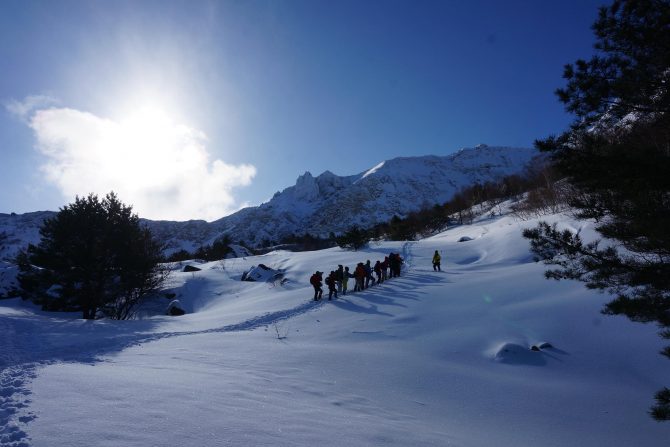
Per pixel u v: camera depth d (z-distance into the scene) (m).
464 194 84.62
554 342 10.09
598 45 6.56
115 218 21.44
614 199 6.00
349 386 7.11
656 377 8.21
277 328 12.78
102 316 21.86
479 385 7.91
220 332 12.48
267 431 3.87
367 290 17.72
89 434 3.26
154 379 5.54
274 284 25.66
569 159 6.34
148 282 22.67
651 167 5.52
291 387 6.32
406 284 17.95
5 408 3.76
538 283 14.65
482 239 28.31
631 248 6.02
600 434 6.11
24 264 23.81
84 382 4.98
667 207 5.41
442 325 11.90
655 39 5.86
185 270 34.50
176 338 11.02
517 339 10.33
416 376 8.13
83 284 20.66
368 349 10.05
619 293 6.43
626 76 5.98
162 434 3.42
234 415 4.22
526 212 35.53
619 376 8.50
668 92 5.59
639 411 6.98
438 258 21.41
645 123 5.98
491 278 16.69
